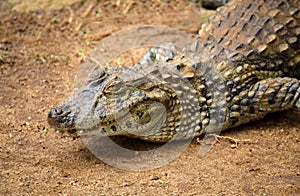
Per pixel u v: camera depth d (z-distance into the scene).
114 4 15.16
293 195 8.38
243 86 10.38
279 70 10.99
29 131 10.19
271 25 11.35
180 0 15.22
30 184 8.55
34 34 14.04
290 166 9.18
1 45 13.35
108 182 8.73
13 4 15.03
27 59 12.89
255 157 9.45
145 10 15.05
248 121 10.49
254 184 8.67
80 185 8.60
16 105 11.08
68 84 12.00
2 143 9.70
